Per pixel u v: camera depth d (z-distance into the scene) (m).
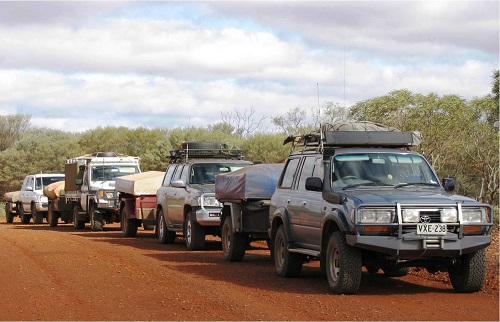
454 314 9.36
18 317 9.44
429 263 11.11
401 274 13.13
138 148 62.06
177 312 9.70
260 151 46.81
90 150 64.94
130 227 23.45
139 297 10.92
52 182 33.91
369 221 10.41
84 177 27.73
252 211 15.06
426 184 11.77
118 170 27.55
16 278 13.01
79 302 10.52
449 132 25.88
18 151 65.94
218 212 17.69
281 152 45.97
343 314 9.38
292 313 9.49
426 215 10.43
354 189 11.51
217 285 12.07
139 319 9.27
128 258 16.34
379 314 9.37
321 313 9.46
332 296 10.81
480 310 9.63
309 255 11.93
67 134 81.50
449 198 10.76
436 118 25.84
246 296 10.91
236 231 15.37
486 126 26.23
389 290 11.44
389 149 12.28
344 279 10.77
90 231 26.94
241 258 15.75
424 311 9.57
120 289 11.70
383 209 10.43
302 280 12.70
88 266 14.77
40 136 69.50
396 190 11.46
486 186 25.92
